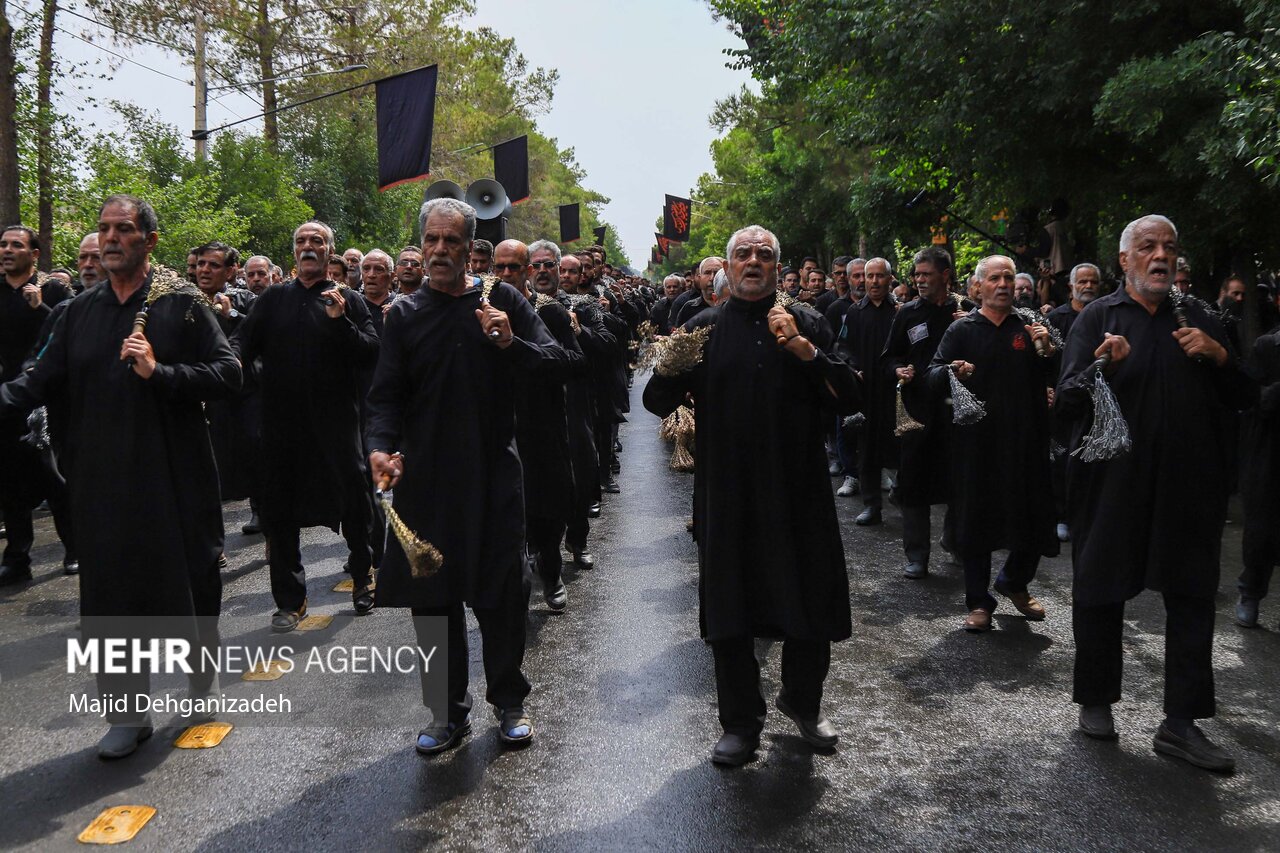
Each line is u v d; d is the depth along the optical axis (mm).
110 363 4152
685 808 3730
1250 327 10516
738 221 49094
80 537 4145
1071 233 13422
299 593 5859
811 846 3469
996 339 5852
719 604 4020
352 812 3703
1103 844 3469
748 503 4031
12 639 5688
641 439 14133
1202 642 4074
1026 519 5789
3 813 3703
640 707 4672
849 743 4293
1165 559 4070
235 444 7484
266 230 23266
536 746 4258
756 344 4031
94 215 17844
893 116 12180
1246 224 9570
